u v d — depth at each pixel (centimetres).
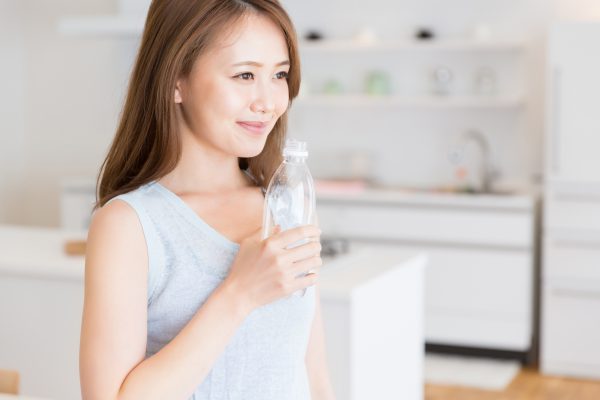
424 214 572
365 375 312
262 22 144
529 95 616
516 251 557
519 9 613
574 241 538
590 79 527
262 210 160
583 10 601
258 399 150
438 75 629
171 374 133
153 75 147
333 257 360
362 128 659
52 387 343
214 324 136
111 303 139
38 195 754
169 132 147
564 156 535
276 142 167
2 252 371
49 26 738
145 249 145
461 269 567
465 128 632
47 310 341
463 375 540
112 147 154
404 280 352
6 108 738
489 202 558
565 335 545
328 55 659
